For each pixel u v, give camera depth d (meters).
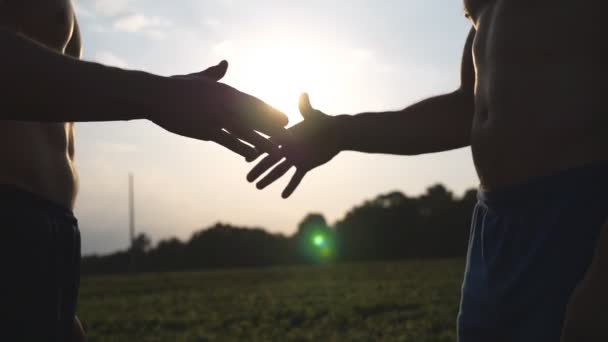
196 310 17.80
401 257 73.31
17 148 1.42
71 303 1.55
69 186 1.65
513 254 1.50
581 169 1.37
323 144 2.29
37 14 1.52
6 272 1.27
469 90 2.16
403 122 2.25
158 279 37.62
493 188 1.60
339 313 14.74
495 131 1.59
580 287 1.17
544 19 1.50
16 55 1.05
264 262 63.44
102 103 1.10
